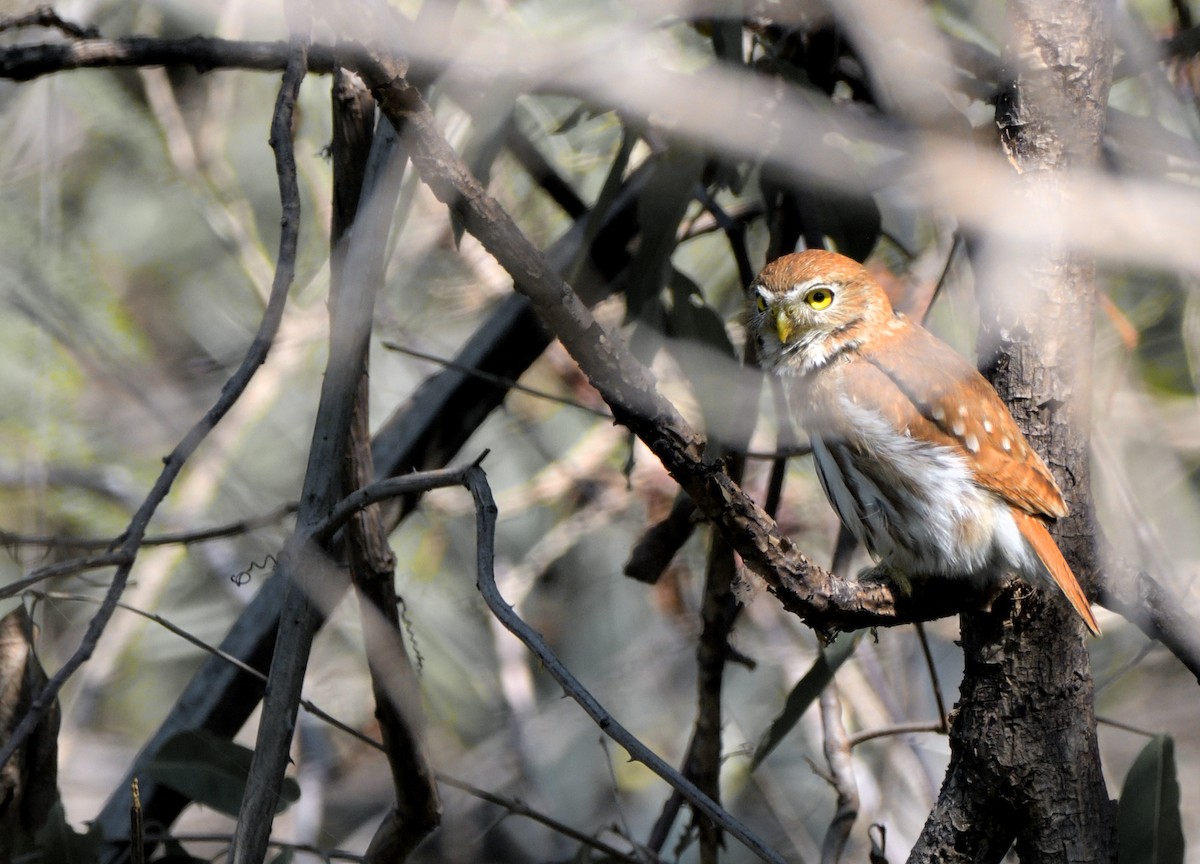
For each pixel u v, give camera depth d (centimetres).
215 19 983
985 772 549
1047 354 561
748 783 1174
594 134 1002
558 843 1166
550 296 430
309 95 1081
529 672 1222
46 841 666
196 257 1161
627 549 1252
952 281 895
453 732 1190
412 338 1127
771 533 508
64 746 1102
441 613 1212
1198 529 914
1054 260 550
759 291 749
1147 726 1076
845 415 682
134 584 681
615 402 455
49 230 1060
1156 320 945
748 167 769
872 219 752
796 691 770
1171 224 582
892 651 1145
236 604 1186
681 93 725
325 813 1157
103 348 1105
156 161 1148
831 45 782
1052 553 551
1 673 680
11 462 1062
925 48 701
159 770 716
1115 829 558
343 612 1169
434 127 413
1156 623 604
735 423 758
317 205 1108
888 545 661
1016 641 551
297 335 1142
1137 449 930
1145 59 769
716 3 720
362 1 405
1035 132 541
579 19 859
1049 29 534
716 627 812
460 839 1155
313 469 589
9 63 717
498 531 1257
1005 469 569
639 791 1216
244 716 795
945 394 657
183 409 1127
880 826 721
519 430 1217
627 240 868
